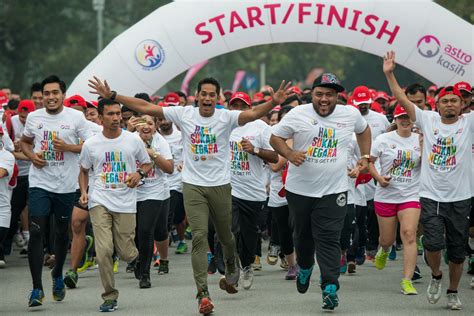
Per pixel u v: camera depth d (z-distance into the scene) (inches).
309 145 604.7
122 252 634.8
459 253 617.3
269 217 963.3
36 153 689.0
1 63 2507.4
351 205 773.3
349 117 607.2
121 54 1060.5
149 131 708.7
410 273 691.4
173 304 650.8
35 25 2495.1
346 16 1043.3
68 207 688.4
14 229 920.3
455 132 614.9
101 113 629.6
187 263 878.4
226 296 683.4
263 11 1045.8
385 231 720.3
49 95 698.8
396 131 709.9
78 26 2588.6
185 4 1063.6
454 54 1051.3
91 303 657.6
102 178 631.2
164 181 745.6
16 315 615.2
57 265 665.6
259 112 609.0
